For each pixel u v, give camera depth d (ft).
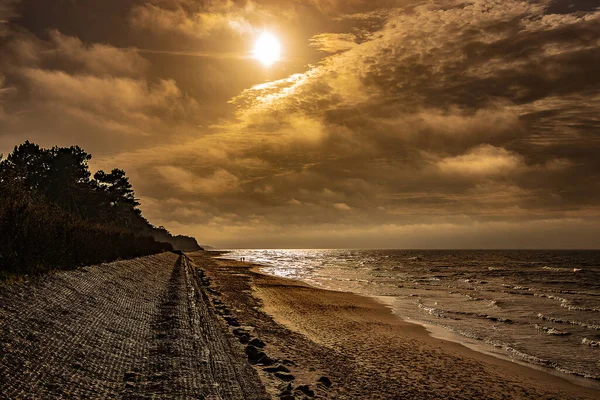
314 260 461.37
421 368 54.08
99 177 243.40
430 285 166.81
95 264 76.23
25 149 179.01
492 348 66.85
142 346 40.29
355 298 122.42
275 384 41.42
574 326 83.97
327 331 73.72
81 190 199.72
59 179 182.09
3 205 52.75
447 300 120.88
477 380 50.62
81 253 73.56
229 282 150.41
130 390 29.48
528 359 60.75
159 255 186.19
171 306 64.39
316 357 54.85
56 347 31.60
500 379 51.52
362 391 43.42
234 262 343.26
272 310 92.48
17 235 51.37
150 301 65.46
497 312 100.12
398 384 46.70
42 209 64.80
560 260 445.37
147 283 82.99
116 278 70.95
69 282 51.03
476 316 94.02
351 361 54.60
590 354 63.67
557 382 51.29
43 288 43.65
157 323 51.60
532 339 72.84
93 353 33.68
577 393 47.75
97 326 40.32
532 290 150.51
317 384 43.42
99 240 90.22
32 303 37.99
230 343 52.95
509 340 71.97
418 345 66.90
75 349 32.83
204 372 36.27
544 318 91.76
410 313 97.55
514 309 105.19
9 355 27.22
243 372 40.88
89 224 98.48
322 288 148.46
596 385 50.47
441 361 58.13
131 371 33.04
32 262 51.49
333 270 269.64
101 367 31.81
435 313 97.66
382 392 43.68
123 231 148.87
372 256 640.17
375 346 64.49
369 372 50.31
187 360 38.32
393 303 113.50
